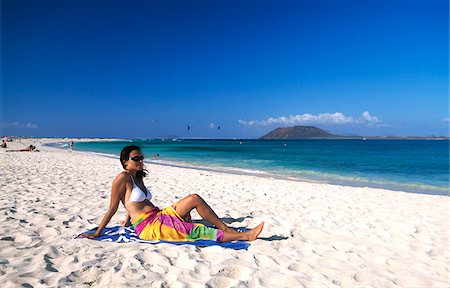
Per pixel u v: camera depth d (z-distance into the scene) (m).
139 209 4.13
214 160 25.20
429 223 5.83
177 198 7.70
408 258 4.05
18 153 24.69
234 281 3.04
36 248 3.68
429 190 11.36
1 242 3.90
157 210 4.25
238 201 7.40
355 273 3.44
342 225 5.47
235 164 21.48
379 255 4.10
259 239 4.53
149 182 10.34
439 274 3.61
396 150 52.28
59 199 6.71
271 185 10.30
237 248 3.93
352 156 33.00
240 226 5.26
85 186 8.71
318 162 23.97
